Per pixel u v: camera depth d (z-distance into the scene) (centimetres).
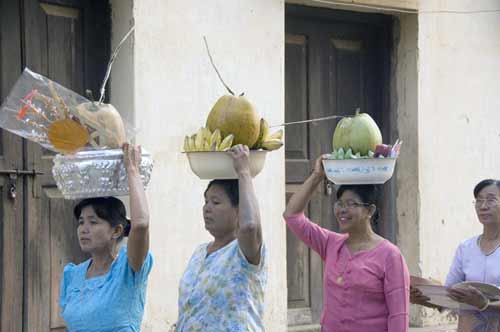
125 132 383
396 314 391
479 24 725
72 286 370
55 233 543
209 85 582
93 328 354
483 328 464
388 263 397
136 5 549
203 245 380
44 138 368
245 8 600
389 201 708
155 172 557
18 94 367
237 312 350
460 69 714
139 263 353
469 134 718
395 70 706
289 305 655
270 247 608
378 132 407
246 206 348
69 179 356
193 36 575
